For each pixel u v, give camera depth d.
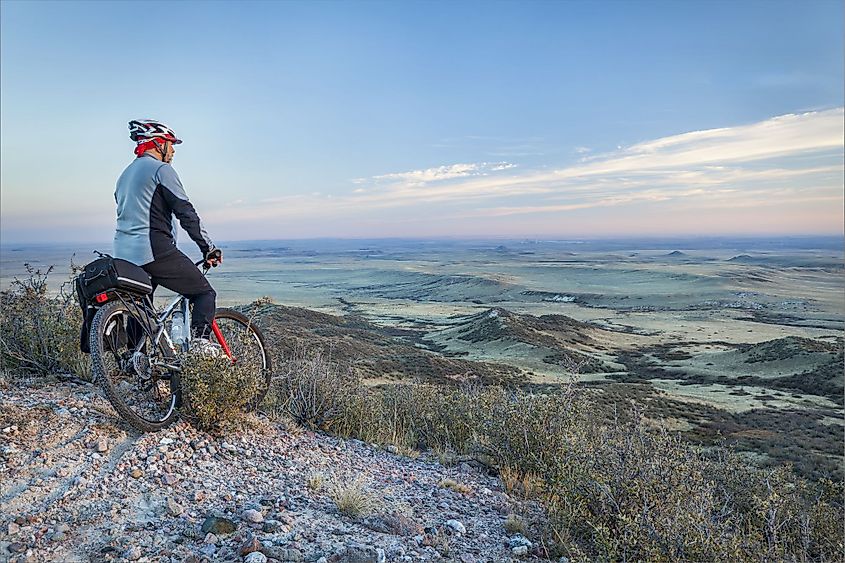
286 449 4.89
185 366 4.53
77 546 2.88
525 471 6.02
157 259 4.27
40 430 3.98
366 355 58.84
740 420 45.22
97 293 3.99
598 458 4.46
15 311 5.37
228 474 4.06
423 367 57.19
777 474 6.17
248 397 4.89
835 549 5.16
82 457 3.78
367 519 3.80
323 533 3.40
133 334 4.28
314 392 6.12
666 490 4.09
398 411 7.73
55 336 5.37
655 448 4.55
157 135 4.38
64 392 4.72
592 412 6.72
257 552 2.96
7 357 5.21
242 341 5.38
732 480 6.12
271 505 3.68
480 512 4.59
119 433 4.18
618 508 3.99
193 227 4.30
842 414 50.25
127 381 4.89
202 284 4.59
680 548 3.59
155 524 3.20
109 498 3.39
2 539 2.85
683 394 59.59
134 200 4.21
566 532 4.12
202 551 2.99
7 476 3.42
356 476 4.68
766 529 4.90
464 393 8.02
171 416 4.55
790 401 57.84
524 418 6.13
